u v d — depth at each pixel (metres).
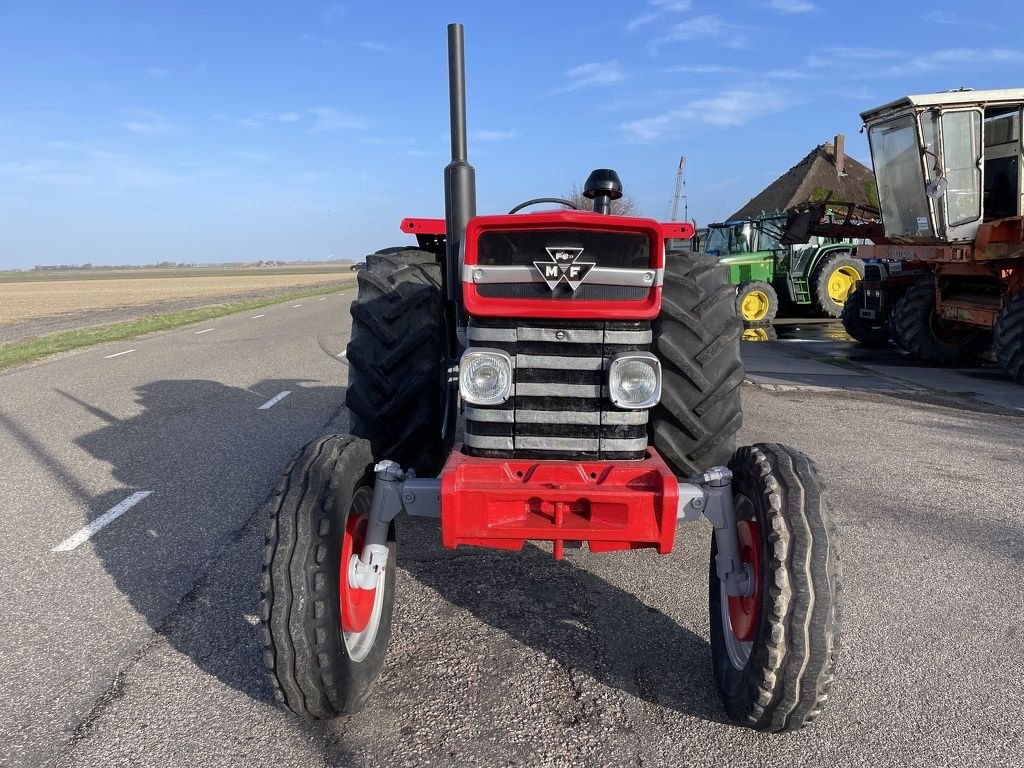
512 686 2.79
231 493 4.99
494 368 2.55
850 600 3.48
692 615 3.33
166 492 5.04
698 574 3.75
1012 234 9.37
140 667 2.94
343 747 2.46
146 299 37.28
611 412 2.62
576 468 2.58
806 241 14.82
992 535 4.25
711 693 2.76
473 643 3.09
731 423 3.28
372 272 3.86
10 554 4.04
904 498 4.86
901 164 10.86
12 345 14.76
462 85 3.02
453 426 3.87
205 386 9.20
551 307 2.55
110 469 5.60
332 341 14.16
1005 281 9.70
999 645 3.10
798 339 14.31
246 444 6.27
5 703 2.71
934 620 3.30
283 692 2.35
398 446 3.64
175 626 3.25
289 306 26.33
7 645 3.11
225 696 2.75
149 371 10.60
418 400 3.62
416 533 4.28
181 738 2.51
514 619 3.29
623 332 2.58
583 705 2.68
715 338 3.29
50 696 2.75
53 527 4.42
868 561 3.91
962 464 5.64
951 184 10.13
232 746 2.47
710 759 2.40
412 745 2.46
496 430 2.66
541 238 2.57
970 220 10.15
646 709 2.66
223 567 3.85
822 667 2.22
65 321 22.80
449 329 3.88
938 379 9.60
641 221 2.51
